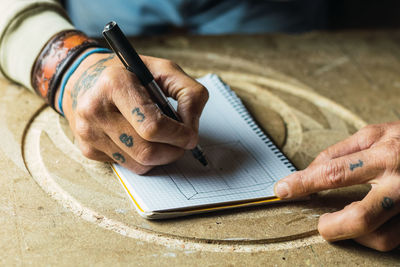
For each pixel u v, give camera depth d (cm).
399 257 62
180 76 69
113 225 63
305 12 160
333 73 110
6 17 84
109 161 72
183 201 65
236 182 70
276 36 126
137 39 114
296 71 109
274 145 80
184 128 64
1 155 73
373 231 61
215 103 88
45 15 86
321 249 62
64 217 63
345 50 121
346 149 72
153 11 150
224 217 66
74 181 70
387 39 129
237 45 118
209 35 122
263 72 107
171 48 113
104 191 69
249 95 98
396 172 62
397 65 116
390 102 100
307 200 70
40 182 69
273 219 66
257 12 153
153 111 63
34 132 80
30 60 81
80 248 58
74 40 80
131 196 66
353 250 63
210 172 71
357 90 104
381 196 60
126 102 63
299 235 64
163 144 66
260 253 61
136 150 65
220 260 59
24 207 64
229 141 79
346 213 60
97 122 66
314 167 66
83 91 68
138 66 64
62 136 80
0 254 56
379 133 71
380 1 247
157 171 70
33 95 90
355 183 65
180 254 59
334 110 96
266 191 69
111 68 67
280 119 91
